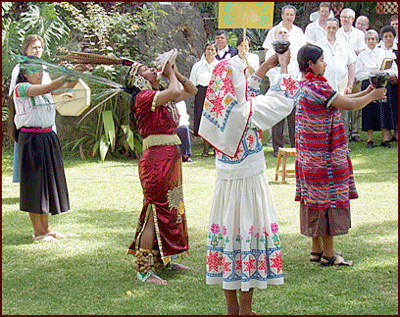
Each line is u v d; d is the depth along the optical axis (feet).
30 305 13.01
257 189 11.69
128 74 14.48
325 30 30.50
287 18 28.78
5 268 15.43
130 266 15.56
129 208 21.38
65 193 18.07
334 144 14.49
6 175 27.78
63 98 15.81
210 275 12.09
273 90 11.57
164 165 14.38
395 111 31.89
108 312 12.60
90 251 16.76
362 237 17.42
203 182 25.20
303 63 14.43
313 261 15.58
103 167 29.27
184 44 38.37
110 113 31.60
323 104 14.26
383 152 30.73
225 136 11.39
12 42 31.86
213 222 12.02
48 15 32.42
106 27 32.96
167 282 14.38
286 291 13.56
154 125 14.30
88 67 15.46
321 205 14.66
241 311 11.96
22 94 16.92
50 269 15.35
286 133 35.14
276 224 11.92
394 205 20.70
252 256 11.73
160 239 14.49
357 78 32.68
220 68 11.48
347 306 12.69
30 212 17.47
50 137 17.72
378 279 14.21
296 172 15.20
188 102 38.52
